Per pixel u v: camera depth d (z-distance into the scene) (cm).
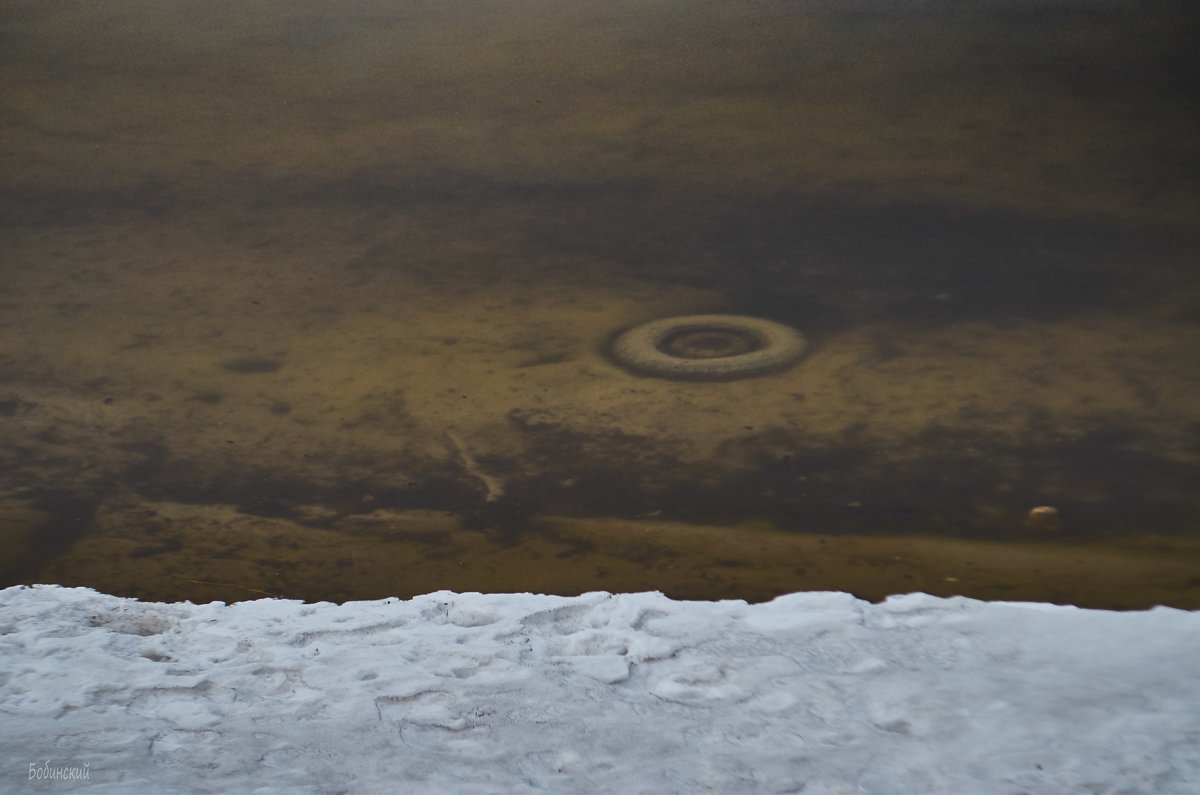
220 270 902
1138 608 443
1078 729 320
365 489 573
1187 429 586
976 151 1090
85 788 284
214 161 1177
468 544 518
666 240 928
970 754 309
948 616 398
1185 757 304
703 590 472
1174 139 1080
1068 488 540
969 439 590
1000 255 856
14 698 349
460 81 1391
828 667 366
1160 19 1418
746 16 1562
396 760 309
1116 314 738
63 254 945
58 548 522
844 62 1366
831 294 803
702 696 347
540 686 356
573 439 613
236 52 1543
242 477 588
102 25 1673
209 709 341
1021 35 1405
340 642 401
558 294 830
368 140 1220
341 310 816
